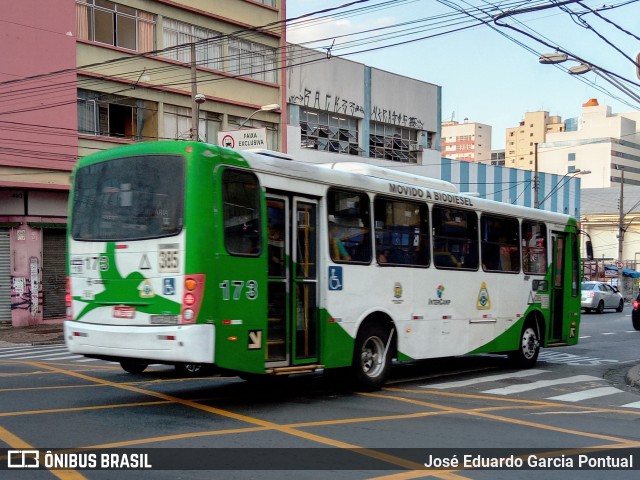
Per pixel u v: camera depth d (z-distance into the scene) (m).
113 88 25.00
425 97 37.97
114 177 8.85
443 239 11.93
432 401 9.91
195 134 21.19
